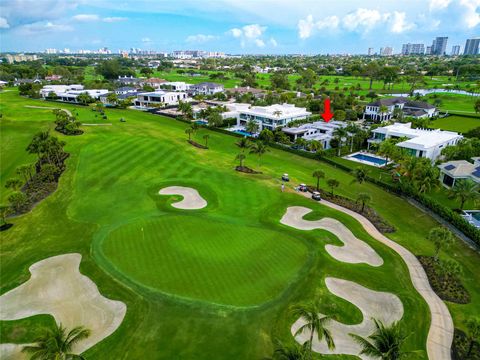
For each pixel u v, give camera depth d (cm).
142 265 4178
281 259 4391
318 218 5638
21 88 19050
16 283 3872
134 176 7238
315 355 2975
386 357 2309
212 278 3950
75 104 16700
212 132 11975
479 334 2952
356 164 8769
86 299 3616
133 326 3241
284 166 8494
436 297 3841
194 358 2895
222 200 6247
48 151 7381
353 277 4116
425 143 8675
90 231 5009
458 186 5991
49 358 2289
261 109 13312
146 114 14888
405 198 6688
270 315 3403
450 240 4303
